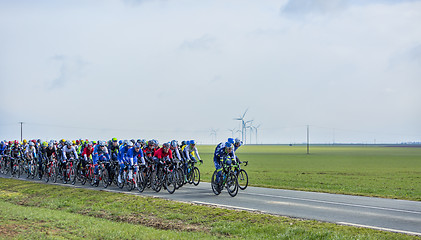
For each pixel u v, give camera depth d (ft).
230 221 36.45
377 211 40.91
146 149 62.95
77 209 46.11
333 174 120.47
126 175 60.64
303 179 97.91
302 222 34.65
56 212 42.68
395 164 191.21
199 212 40.34
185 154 66.13
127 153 59.72
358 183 88.63
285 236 30.45
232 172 52.65
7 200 55.83
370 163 200.34
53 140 76.23
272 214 38.93
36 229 32.76
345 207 43.34
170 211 41.88
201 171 123.85
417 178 107.04
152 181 58.65
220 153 54.44
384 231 31.35
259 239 30.25
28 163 83.92
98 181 66.59
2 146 98.37
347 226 33.06
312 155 328.29
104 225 34.99
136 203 46.65
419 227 33.24
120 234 31.17
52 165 75.00
